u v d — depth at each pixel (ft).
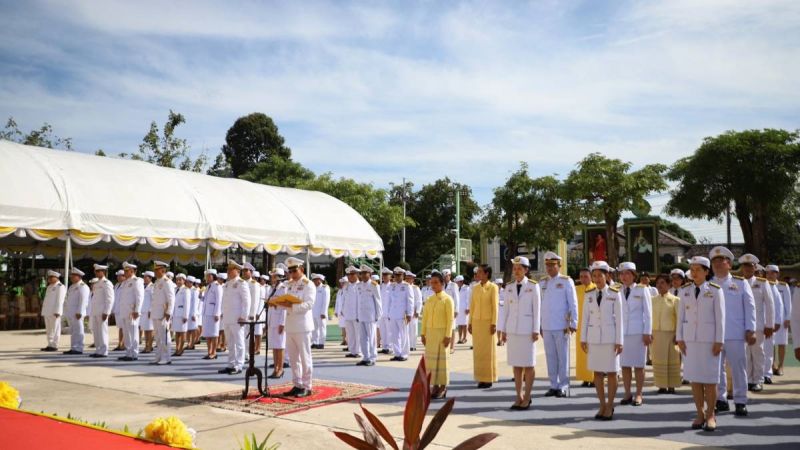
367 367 45.55
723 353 28.73
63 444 10.94
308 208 89.71
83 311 52.85
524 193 137.90
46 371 41.39
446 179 203.82
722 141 133.49
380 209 143.13
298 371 32.42
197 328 58.90
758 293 35.12
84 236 60.70
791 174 129.70
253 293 44.80
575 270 176.65
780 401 31.76
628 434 24.34
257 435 23.88
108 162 71.56
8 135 121.90
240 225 75.25
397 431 24.50
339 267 127.34
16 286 89.56
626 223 118.32
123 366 44.65
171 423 12.05
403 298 51.13
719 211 141.90
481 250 167.63
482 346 35.68
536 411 28.96
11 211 55.88
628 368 31.14
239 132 212.02
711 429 24.89
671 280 37.60
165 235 67.26
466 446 8.07
